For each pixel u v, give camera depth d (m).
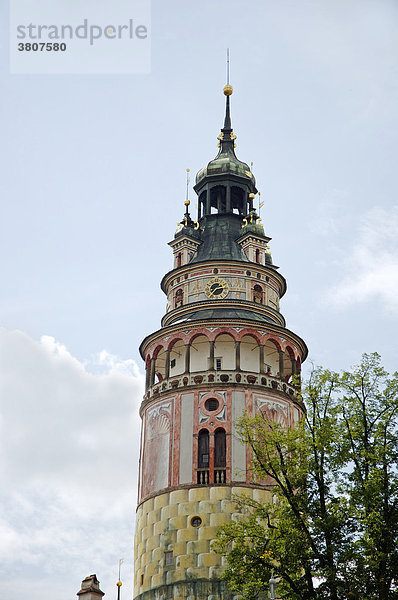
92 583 68.25
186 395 74.38
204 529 69.00
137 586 71.31
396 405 48.81
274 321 81.50
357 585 44.50
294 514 48.34
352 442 48.41
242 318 76.69
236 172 91.12
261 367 75.69
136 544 73.81
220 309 79.81
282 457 50.38
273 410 74.12
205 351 77.44
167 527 70.25
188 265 83.25
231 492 69.81
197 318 78.81
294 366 78.88
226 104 98.44
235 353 76.50
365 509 45.84
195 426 72.81
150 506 72.50
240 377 74.44
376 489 45.34
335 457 48.19
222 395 73.62
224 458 71.44
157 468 73.56
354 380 50.25
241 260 83.00
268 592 52.44
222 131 96.50
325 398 50.34
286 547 47.47
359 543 44.91
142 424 78.38
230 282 82.00
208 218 89.19
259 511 51.88
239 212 91.12
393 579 45.19
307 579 46.69
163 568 69.12
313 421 49.91
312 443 48.62
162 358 80.75
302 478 48.56
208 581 67.12
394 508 46.00
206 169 91.56
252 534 50.03
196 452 71.88
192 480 70.94
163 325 83.31
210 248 85.81
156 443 74.69
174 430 73.62
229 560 49.50
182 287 83.50
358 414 49.09
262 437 54.28
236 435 71.94
